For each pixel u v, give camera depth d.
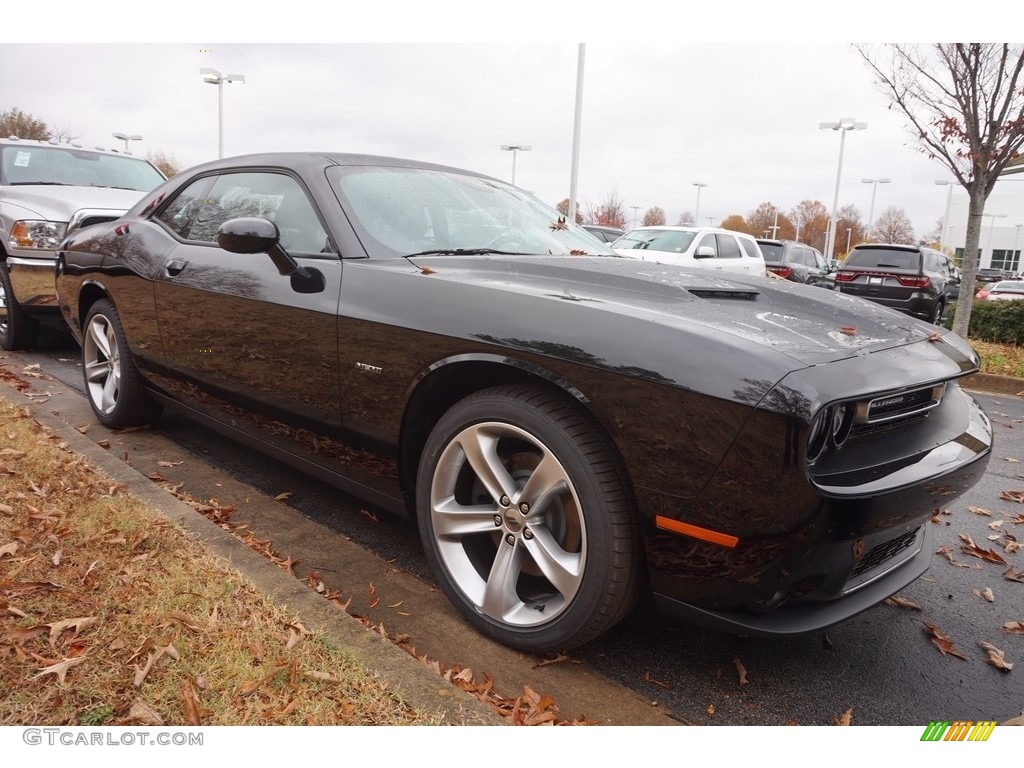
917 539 2.53
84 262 4.18
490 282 2.46
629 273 2.61
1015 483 4.46
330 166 3.11
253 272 3.03
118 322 3.95
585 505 2.06
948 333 2.64
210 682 1.85
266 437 3.16
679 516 1.92
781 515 1.80
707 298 2.44
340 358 2.64
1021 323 10.27
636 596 2.12
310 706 1.81
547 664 2.25
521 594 2.39
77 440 3.62
